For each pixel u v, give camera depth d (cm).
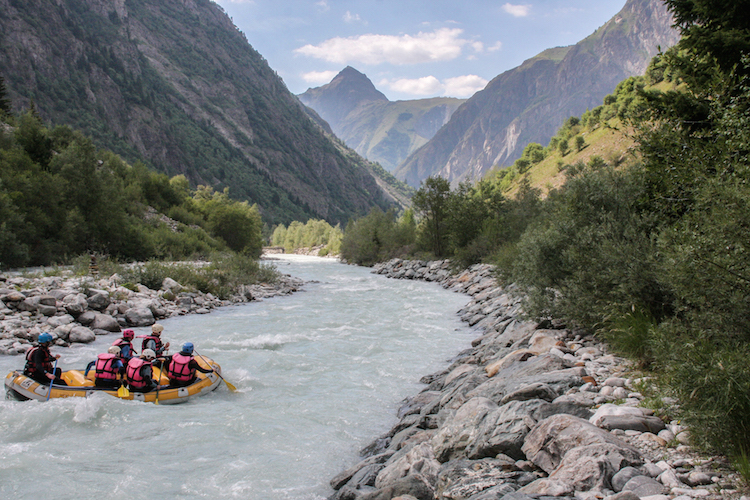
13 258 2519
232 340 1381
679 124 843
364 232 5788
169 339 1398
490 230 3462
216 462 623
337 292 2733
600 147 6619
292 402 873
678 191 758
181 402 860
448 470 470
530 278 1107
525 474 432
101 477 568
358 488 511
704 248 507
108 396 816
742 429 388
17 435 686
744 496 326
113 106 18288
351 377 1033
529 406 528
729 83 729
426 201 4384
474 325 1630
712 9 905
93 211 3347
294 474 595
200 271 2470
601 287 862
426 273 3769
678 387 447
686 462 391
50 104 15588
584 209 1034
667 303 726
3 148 3653
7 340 1235
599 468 382
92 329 1488
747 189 496
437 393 855
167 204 6012
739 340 488
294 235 12256
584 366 713
